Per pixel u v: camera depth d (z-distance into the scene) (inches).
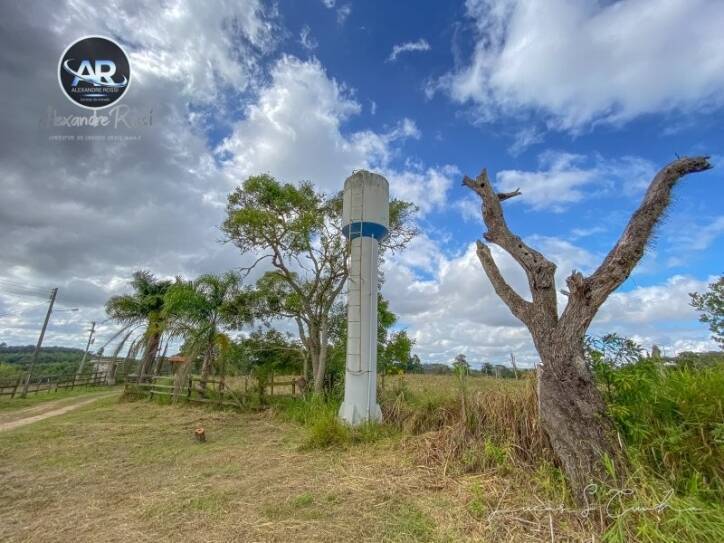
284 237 452.8
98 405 506.6
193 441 287.1
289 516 150.6
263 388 435.8
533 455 183.5
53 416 432.8
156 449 263.0
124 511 158.9
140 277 868.6
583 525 133.3
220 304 516.7
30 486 190.7
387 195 357.4
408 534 134.6
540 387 172.4
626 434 163.3
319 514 152.2
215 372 511.2
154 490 182.7
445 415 254.2
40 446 273.1
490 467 189.6
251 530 139.2
